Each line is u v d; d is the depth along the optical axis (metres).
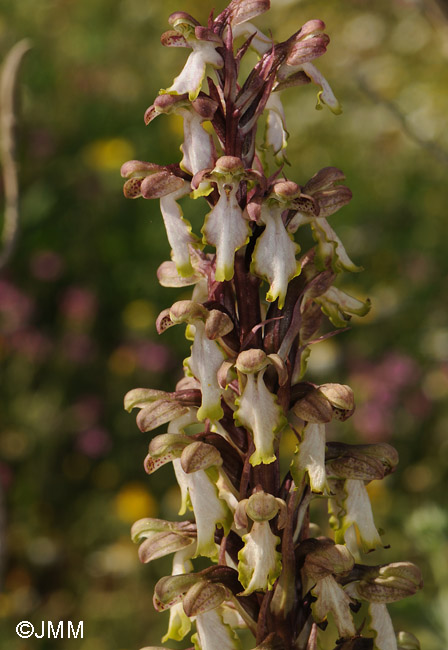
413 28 6.86
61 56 7.62
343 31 7.07
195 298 1.82
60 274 6.11
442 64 6.68
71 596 4.90
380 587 1.71
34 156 6.60
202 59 1.61
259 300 1.65
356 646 1.74
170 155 6.87
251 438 1.61
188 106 1.64
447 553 3.67
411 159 6.54
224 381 1.59
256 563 1.56
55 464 5.40
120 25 7.88
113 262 6.28
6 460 5.34
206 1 7.92
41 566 5.00
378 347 5.69
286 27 6.99
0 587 3.21
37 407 5.48
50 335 5.86
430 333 5.61
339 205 1.72
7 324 5.70
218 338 1.64
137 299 6.18
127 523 5.10
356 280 6.14
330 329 5.69
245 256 1.63
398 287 5.95
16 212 2.78
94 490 5.38
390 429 5.27
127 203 6.55
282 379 1.57
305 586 1.66
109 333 6.04
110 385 5.70
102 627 4.64
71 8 7.94
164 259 6.27
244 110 1.64
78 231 6.39
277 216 1.61
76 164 6.65
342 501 1.71
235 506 1.67
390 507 4.80
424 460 5.20
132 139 6.95
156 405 1.72
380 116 6.54
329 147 6.84
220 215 1.58
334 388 1.64
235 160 1.55
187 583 1.66
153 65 7.65
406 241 6.30
